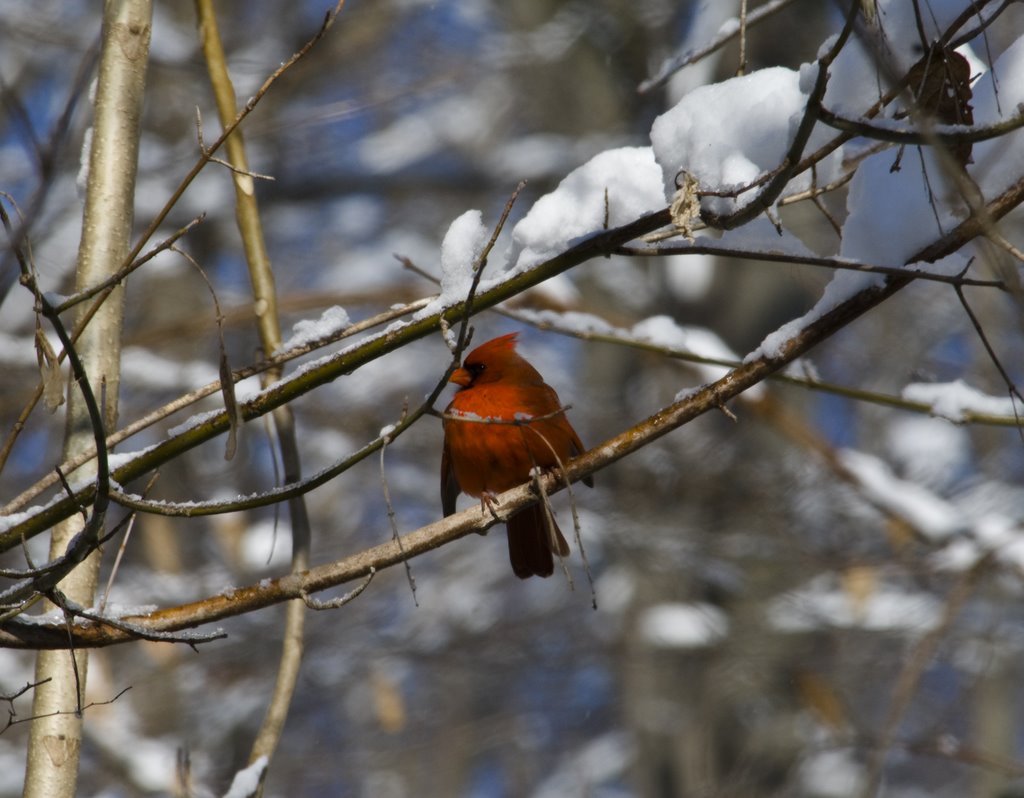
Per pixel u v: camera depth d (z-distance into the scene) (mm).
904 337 16094
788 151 3461
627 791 18422
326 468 3561
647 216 3854
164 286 15750
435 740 16219
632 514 13812
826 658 13547
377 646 15289
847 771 14039
